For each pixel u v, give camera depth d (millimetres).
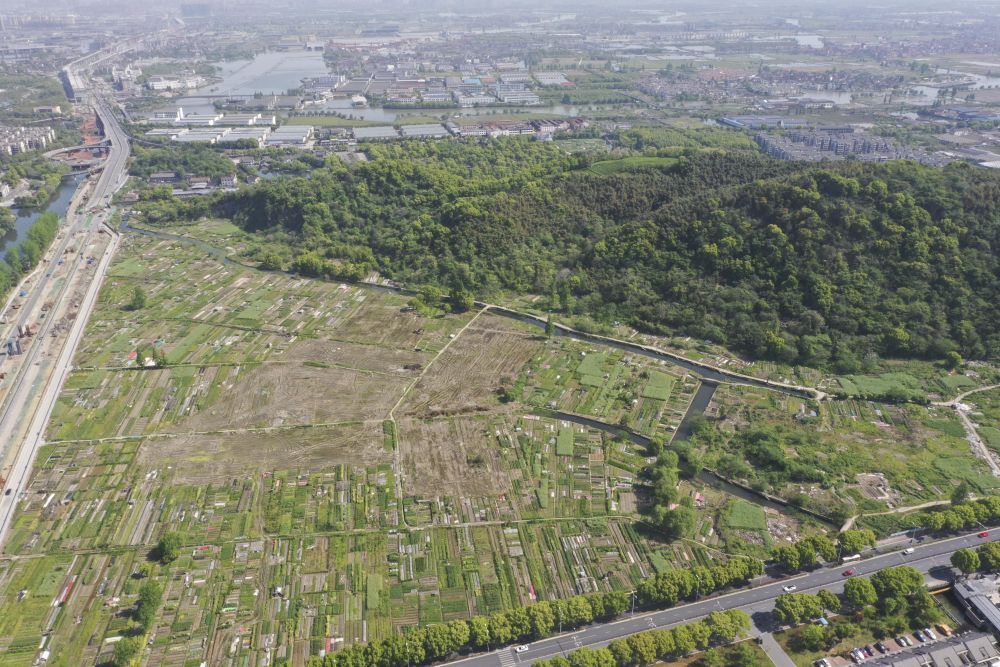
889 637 128000
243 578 143125
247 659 126625
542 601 134125
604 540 152875
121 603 137625
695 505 162875
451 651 125125
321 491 166250
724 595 137875
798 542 143375
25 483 169750
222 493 165750
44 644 129000
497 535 154250
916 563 144500
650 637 123062
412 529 155750
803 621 131500
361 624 133375
